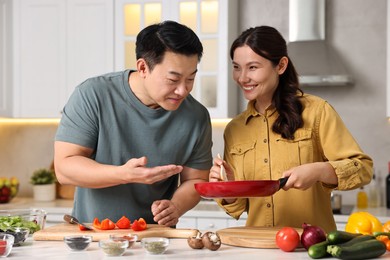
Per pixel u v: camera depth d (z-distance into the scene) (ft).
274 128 7.59
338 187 6.72
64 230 6.57
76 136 7.04
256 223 7.77
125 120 7.20
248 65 7.27
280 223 7.61
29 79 14.56
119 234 6.13
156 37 6.35
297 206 7.53
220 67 13.51
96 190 7.38
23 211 7.04
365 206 13.38
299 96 7.66
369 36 13.88
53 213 13.17
